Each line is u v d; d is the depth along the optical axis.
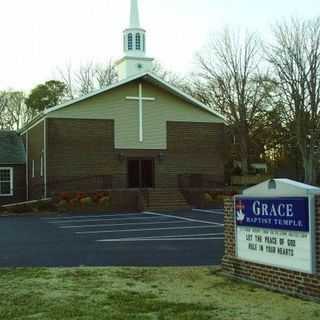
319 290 8.98
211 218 26.80
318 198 9.12
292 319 7.87
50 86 69.12
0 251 15.96
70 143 35.41
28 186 40.47
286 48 65.38
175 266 12.71
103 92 36.12
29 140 40.34
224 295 9.53
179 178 37.41
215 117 38.75
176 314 8.17
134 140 36.78
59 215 31.42
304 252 9.33
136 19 43.88
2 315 8.23
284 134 55.56
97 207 33.22
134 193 34.12
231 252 11.43
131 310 8.44
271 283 10.12
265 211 10.32
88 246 16.88
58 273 11.71
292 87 49.03
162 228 22.27
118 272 11.77
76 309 8.52
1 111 75.62
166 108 37.62
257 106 54.03
